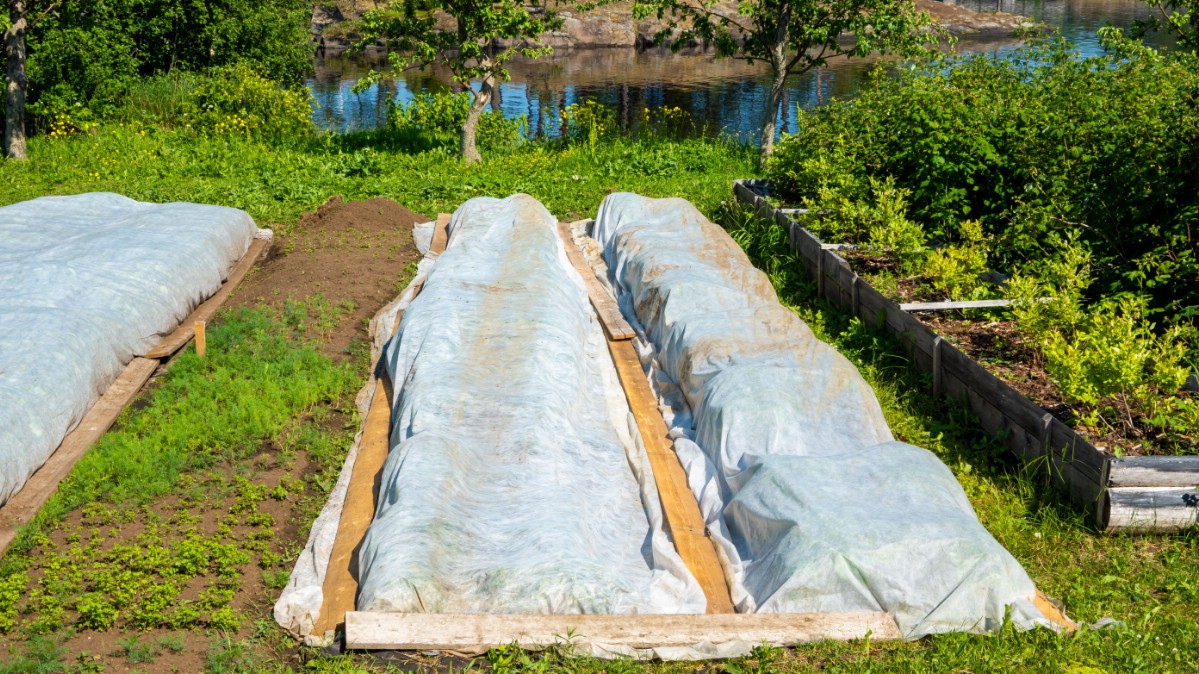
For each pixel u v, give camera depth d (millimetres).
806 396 6887
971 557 5184
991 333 8484
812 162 12250
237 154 16797
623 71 33875
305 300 10148
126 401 7922
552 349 7844
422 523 5465
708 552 5867
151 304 9062
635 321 9617
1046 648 4926
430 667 4816
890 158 11797
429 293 8883
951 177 10984
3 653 4945
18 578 5469
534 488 6102
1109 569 5742
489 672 4801
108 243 9992
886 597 5141
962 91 11781
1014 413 6883
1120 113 10328
